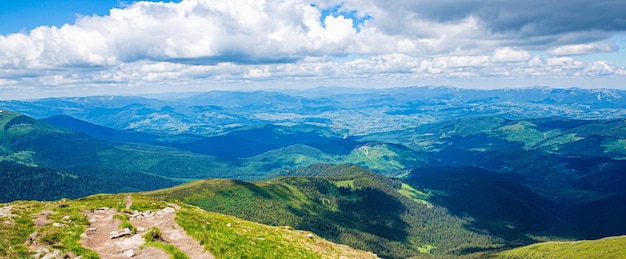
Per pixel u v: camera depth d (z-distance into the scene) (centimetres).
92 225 4931
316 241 7038
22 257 3616
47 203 6025
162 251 4119
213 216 6831
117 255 3947
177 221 5159
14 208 5444
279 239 5956
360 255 7038
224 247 4575
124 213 5572
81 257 3797
